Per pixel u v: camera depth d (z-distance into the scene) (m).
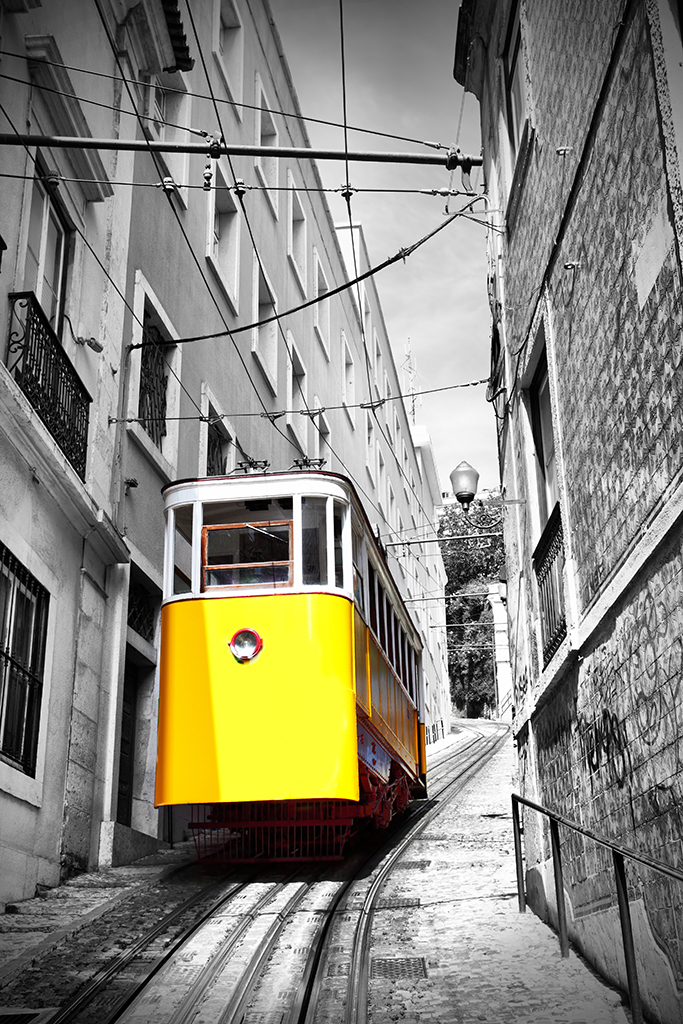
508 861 12.12
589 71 7.05
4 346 10.23
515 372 10.26
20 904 9.47
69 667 11.45
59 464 10.63
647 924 5.92
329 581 11.38
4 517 9.72
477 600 52.34
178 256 16.78
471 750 35.00
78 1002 6.43
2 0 10.66
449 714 52.00
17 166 10.80
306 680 10.95
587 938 7.31
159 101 17.25
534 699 9.51
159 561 14.74
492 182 11.80
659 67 5.49
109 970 7.20
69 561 11.60
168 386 15.87
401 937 8.33
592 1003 6.29
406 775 17.19
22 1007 6.38
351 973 7.24
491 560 51.78
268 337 22.44
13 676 9.92
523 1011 6.21
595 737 7.30
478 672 55.00
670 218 5.43
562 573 8.38
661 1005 5.64
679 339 5.38
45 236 11.79
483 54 11.84
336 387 29.64
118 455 13.41
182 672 11.12
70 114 11.77
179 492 11.77
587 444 7.39
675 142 5.32
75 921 8.69
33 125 11.34
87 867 11.53
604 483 6.97
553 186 8.34
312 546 11.48
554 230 8.33
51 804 10.72
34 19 11.56
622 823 6.59
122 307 13.91
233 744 10.81
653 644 5.89
